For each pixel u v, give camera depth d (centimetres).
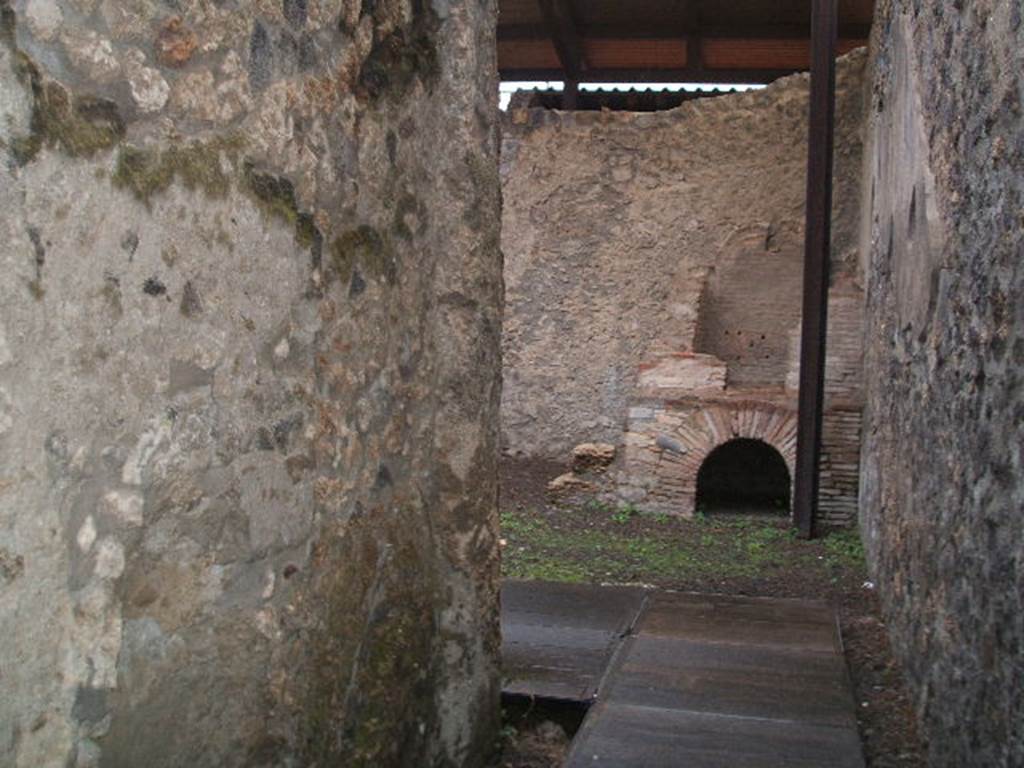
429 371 299
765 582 585
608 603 509
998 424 266
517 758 346
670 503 784
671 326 945
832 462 744
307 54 223
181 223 179
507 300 992
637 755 322
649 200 952
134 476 170
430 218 296
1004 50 264
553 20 1088
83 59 156
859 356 790
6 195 140
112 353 163
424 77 288
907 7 481
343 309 243
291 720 223
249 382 203
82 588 160
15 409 144
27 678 150
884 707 394
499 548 335
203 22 185
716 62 1178
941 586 337
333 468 241
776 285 925
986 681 270
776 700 369
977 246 296
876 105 682
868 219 762
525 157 976
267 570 212
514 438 1000
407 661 280
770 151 921
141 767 176
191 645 188
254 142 201
